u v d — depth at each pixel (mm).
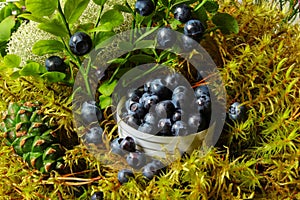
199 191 281
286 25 348
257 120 309
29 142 300
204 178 286
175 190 283
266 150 301
